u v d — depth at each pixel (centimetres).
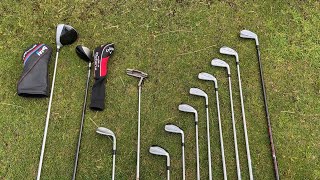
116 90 158
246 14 172
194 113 155
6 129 151
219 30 170
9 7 170
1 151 148
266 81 161
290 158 149
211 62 162
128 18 171
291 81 161
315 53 166
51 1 172
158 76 161
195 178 146
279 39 168
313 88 160
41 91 152
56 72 160
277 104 157
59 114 154
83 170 147
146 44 166
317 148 151
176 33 169
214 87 160
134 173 147
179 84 160
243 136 152
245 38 168
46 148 149
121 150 149
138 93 158
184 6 173
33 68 154
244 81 161
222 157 147
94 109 154
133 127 153
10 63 161
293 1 173
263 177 147
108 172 147
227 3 174
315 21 172
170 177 146
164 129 153
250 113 156
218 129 153
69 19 170
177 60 164
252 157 149
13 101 155
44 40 166
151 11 172
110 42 166
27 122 152
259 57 164
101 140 151
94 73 157
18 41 165
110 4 172
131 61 163
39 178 144
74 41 164
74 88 158
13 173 145
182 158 148
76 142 150
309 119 155
